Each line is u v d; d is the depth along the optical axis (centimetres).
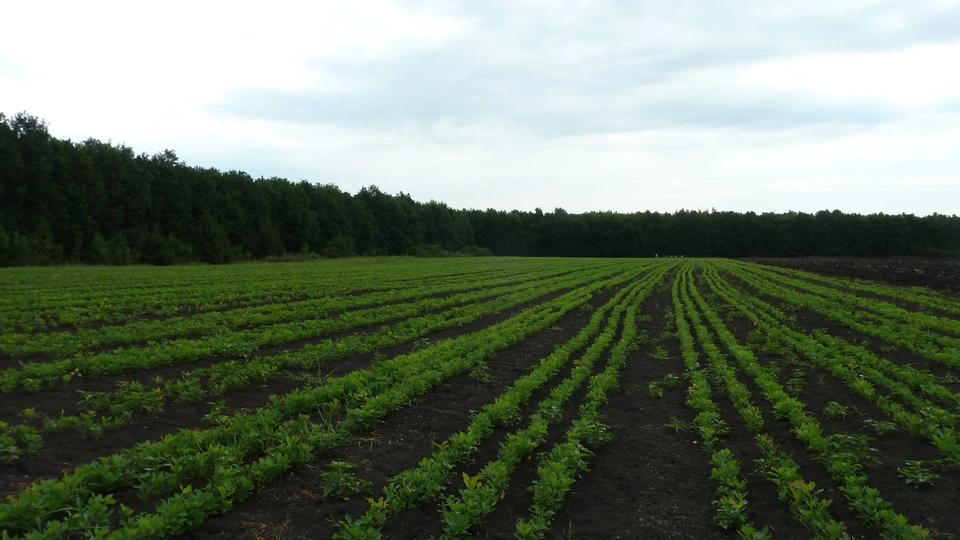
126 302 2334
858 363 1438
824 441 854
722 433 974
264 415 915
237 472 701
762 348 1706
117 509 631
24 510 562
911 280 3950
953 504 714
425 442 909
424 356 1444
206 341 1523
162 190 6088
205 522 616
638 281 4434
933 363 1471
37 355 1355
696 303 3053
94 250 5016
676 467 852
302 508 666
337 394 1090
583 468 802
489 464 765
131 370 1241
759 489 768
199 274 3884
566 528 657
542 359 1522
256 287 3053
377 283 3572
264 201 7100
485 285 3641
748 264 6956
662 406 1175
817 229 10769
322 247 7838
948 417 950
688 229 11431
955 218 9962
